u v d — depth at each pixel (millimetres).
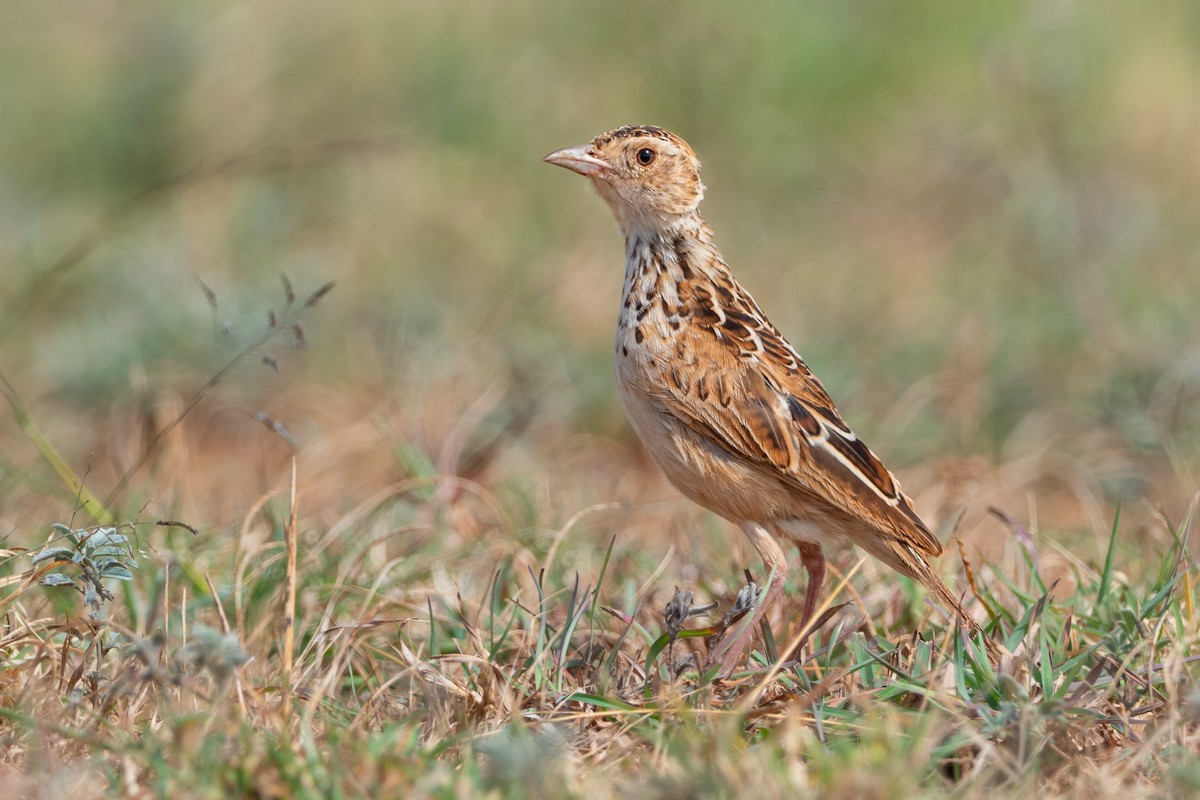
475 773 6852
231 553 10117
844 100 22109
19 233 18547
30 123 21797
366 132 21344
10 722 7535
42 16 24172
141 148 20828
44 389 14961
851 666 7992
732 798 6500
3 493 11891
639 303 9844
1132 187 19172
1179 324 15328
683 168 10055
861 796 6422
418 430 13352
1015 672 8070
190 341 15375
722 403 9477
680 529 11586
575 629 9211
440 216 19359
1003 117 20031
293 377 15430
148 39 21953
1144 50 21859
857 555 10398
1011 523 9852
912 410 14328
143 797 6641
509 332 15820
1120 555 10711
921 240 19234
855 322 16438
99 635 8070
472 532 11148
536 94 21828
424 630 9539
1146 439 13531
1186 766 6879
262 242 18156
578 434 14555
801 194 20797
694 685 8266
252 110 21406
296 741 7254
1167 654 8273
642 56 22625
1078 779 7039
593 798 6598
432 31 22484
